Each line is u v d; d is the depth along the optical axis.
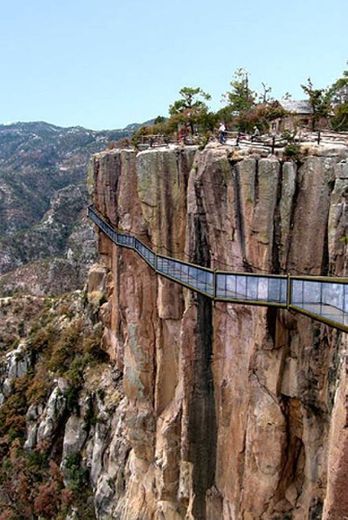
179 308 39.91
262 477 29.92
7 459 72.81
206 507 36.25
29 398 79.06
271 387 29.33
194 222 34.00
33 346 86.75
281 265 28.59
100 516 54.44
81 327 81.44
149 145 46.44
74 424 66.94
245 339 31.52
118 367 65.00
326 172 27.28
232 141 35.78
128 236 46.88
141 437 47.53
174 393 42.25
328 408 26.33
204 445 35.78
